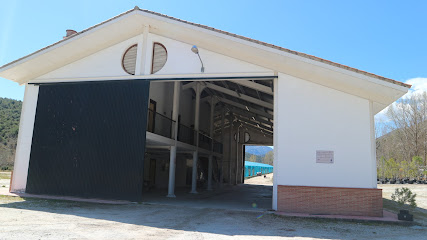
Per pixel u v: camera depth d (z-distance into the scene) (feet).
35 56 33.99
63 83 36.22
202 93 63.72
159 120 48.37
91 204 29.14
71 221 20.43
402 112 134.51
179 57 32.86
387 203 38.40
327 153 27.53
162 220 22.34
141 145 32.14
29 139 36.22
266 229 20.36
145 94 33.01
